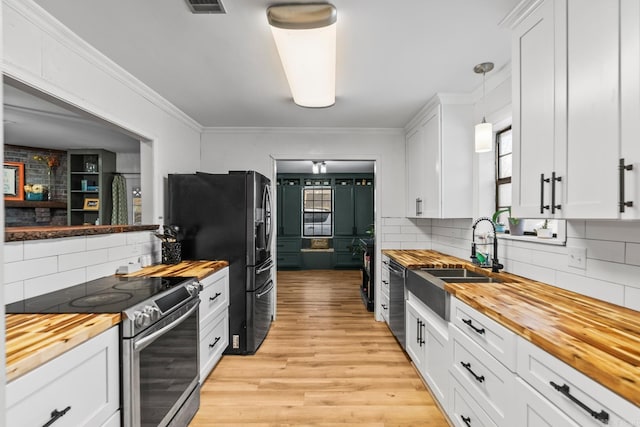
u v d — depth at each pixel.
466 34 1.82
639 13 1.00
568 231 1.74
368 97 2.82
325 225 7.70
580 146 1.22
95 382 1.22
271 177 3.83
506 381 1.28
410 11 1.61
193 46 1.94
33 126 3.65
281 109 3.15
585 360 0.91
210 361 2.44
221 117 3.41
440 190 2.75
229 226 2.92
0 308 0.66
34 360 0.94
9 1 1.42
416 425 1.95
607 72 1.11
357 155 3.85
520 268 2.17
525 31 1.54
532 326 1.18
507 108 2.30
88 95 1.94
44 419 0.99
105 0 1.50
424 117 3.12
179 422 1.82
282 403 2.18
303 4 1.54
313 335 3.37
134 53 2.02
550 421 1.04
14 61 1.45
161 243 2.78
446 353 1.90
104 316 1.30
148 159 2.74
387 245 3.86
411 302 2.66
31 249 1.60
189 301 1.95
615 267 1.47
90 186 4.93
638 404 0.77
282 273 7.01
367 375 2.54
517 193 1.61
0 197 0.63
